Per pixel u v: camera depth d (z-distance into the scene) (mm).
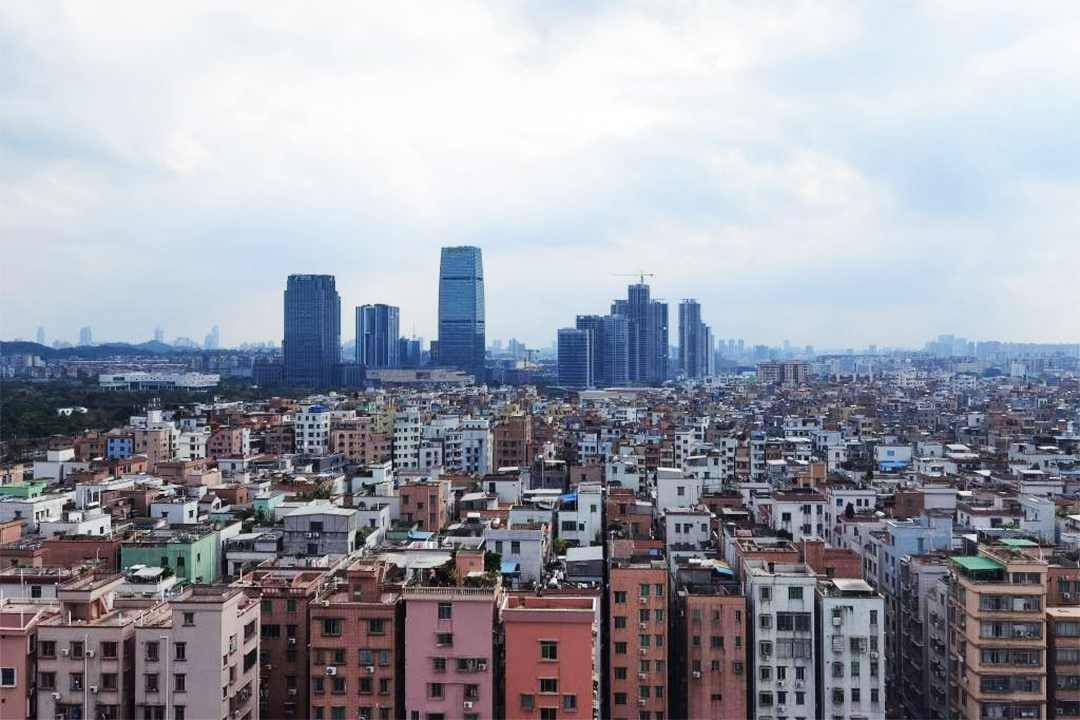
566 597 122250
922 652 151625
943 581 147750
